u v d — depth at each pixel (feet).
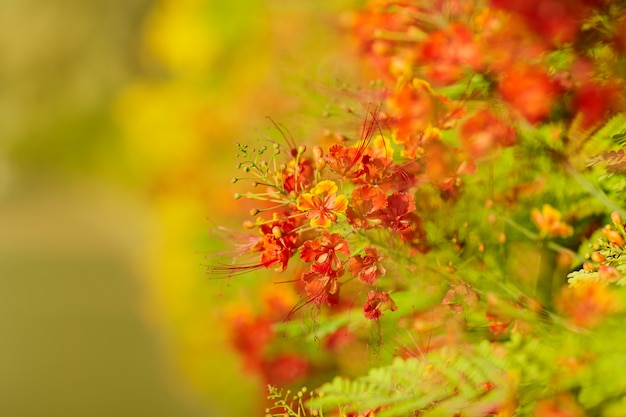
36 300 30.73
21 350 24.40
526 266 6.78
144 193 36.68
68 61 65.57
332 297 6.40
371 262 6.38
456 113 6.61
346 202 6.29
